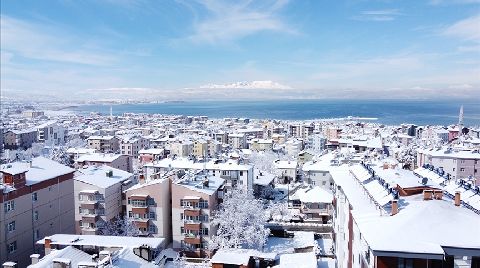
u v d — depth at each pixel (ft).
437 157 465.47
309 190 425.69
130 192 313.53
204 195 306.55
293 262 239.50
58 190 278.26
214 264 225.15
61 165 296.51
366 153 595.06
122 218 332.39
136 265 160.25
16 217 237.86
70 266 144.05
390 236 123.75
